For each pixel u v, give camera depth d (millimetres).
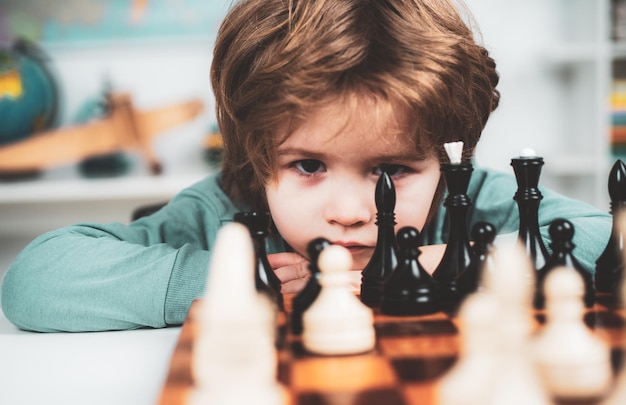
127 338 878
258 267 813
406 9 1094
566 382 544
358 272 1042
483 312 541
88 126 3033
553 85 3311
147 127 3076
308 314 672
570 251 805
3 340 883
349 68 968
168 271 946
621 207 858
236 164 1237
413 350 651
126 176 3186
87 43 3188
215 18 3234
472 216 1408
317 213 1030
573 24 3268
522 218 878
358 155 988
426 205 1065
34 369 740
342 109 950
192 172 3260
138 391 666
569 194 3348
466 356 564
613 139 3002
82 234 1097
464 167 850
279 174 1054
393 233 875
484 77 1186
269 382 550
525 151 881
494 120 3328
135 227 1259
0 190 2865
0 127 3047
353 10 1054
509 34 3311
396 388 548
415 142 991
